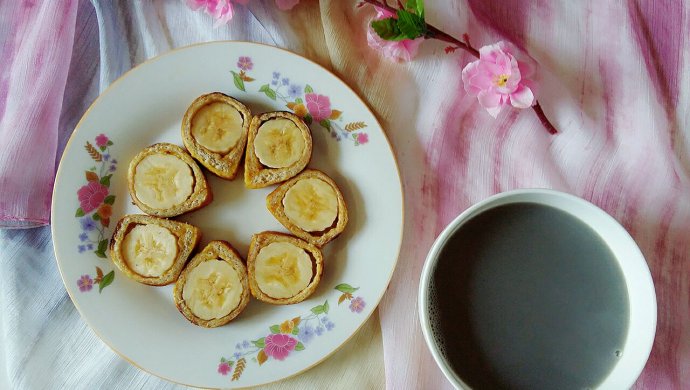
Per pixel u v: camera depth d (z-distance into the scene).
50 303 0.43
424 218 0.41
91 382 0.42
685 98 0.40
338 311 0.40
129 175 0.41
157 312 0.41
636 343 0.34
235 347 0.40
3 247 0.43
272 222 0.42
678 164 0.40
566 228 0.35
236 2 0.42
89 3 0.44
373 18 0.41
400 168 0.42
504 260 0.35
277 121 0.41
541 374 0.35
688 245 0.40
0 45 0.43
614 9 0.40
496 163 0.41
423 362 0.40
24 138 0.42
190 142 0.41
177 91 0.41
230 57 0.41
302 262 0.40
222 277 0.40
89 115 0.40
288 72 0.41
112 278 0.40
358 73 0.41
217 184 0.42
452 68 0.41
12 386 0.42
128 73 0.40
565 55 0.41
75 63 0.44
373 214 0.40
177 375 0.40
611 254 0.35
